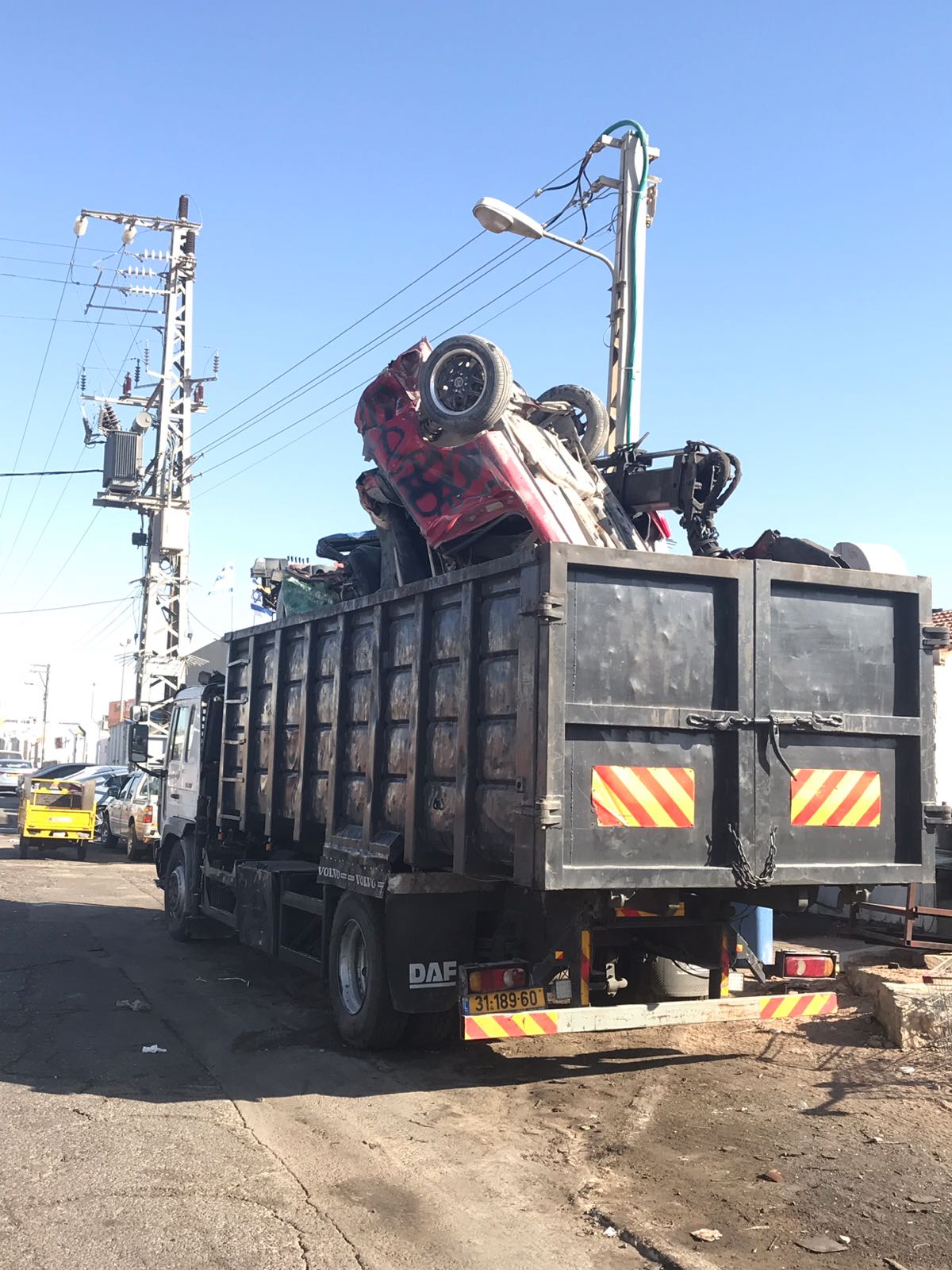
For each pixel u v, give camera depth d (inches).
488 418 316.8
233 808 438.3
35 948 461.7
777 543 300.8
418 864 281.6
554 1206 190.9
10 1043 298.7
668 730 242.7
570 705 231.1
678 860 241.4
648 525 354.6
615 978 286.5
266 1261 168.4
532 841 229.1
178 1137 224.4
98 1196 192.2
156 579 1183.6
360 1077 273.7
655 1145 221.8
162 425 1191.6
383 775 305.1
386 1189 198.4
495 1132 230.2
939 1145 220.1
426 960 282.2
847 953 406.9
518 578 247.0
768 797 250.4
